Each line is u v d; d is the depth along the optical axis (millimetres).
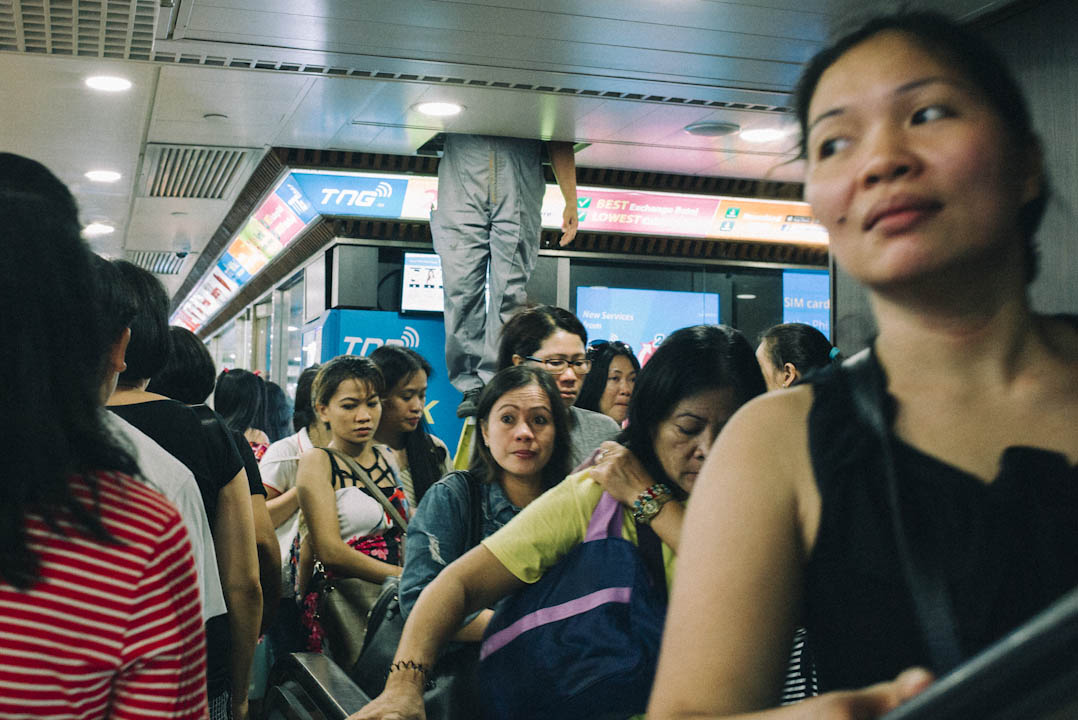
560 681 1960
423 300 8141
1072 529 718
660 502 1980
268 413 6117
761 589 782
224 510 2672
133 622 1188
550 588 2021
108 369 1964
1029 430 757
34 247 1172
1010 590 710
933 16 796
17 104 6242
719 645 770
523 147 7191
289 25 4871
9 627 1122
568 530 2033
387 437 4402
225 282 13086
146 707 1202
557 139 7203
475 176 7082
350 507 3895
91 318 1235
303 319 9211
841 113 782
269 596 3365
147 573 1202
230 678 2451
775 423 834
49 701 1139
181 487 2219
